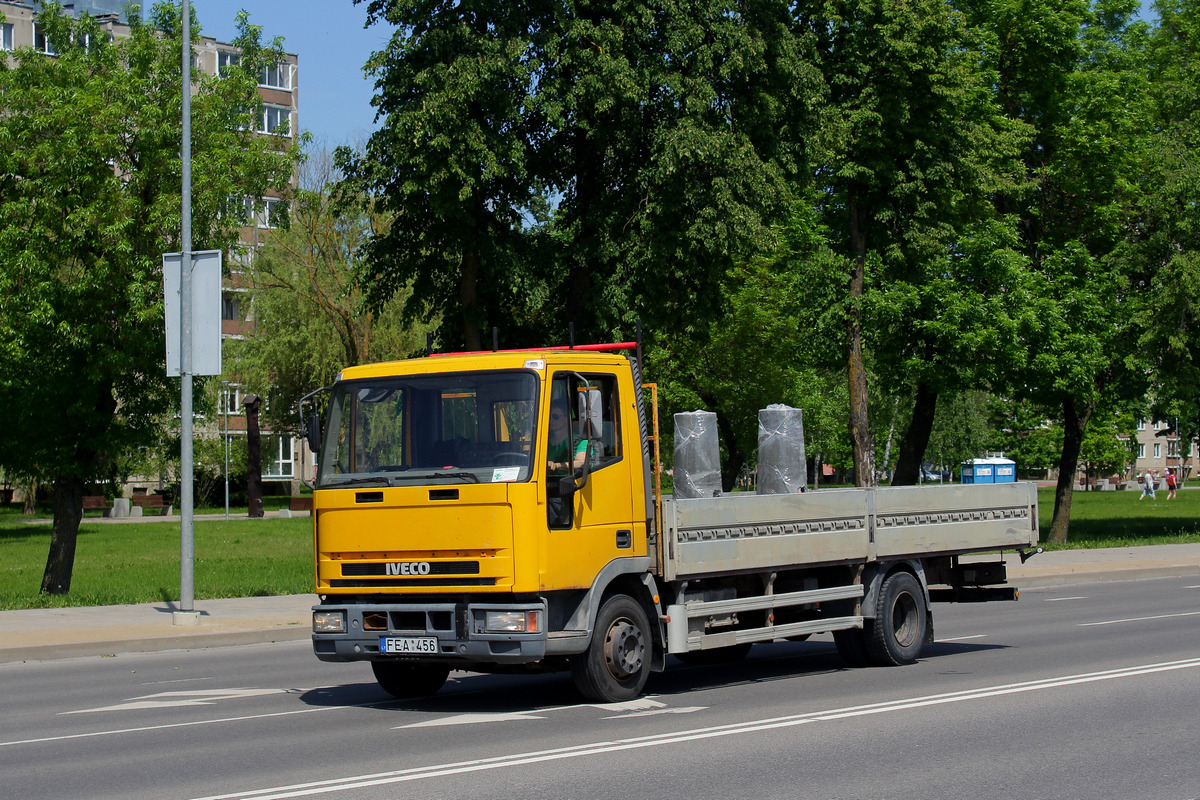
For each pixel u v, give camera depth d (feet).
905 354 98.94
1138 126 109.81
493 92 65.51
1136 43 117.80
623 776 23.67
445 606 31.48
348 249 127.54
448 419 32.65
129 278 66.69
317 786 23.09
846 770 24.13
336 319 142.41
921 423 105.50
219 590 70.59
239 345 166.40
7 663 47.32
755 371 136.56
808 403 150.82
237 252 74.18
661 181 67.26
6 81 69.46
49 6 73.15
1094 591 72.69
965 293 95.50
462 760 25.52
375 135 69.77
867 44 92.02
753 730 28.66
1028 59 108.06
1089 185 106.73
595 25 68.39
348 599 33.47
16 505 225.35
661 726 29.45
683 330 75.31
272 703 35.63
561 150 74.13
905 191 93.56
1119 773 23.89
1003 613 61.11
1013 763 24.80
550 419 32.12
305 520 162.40
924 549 42.73
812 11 93.56
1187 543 107.24
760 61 69.56
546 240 73.87
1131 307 104.37
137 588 73.41
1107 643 46.16
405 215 72.33
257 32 77.46
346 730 30.14
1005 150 100.48
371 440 33.47
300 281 149.59
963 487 44.70
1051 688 34.91
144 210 67.31
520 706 33.78
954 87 94.17
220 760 26.32
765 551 37.01
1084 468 285.02
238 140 74.02
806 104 74.33
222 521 161.17
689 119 66.74
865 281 98.89
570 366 32.96
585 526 32.55
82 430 70.23
